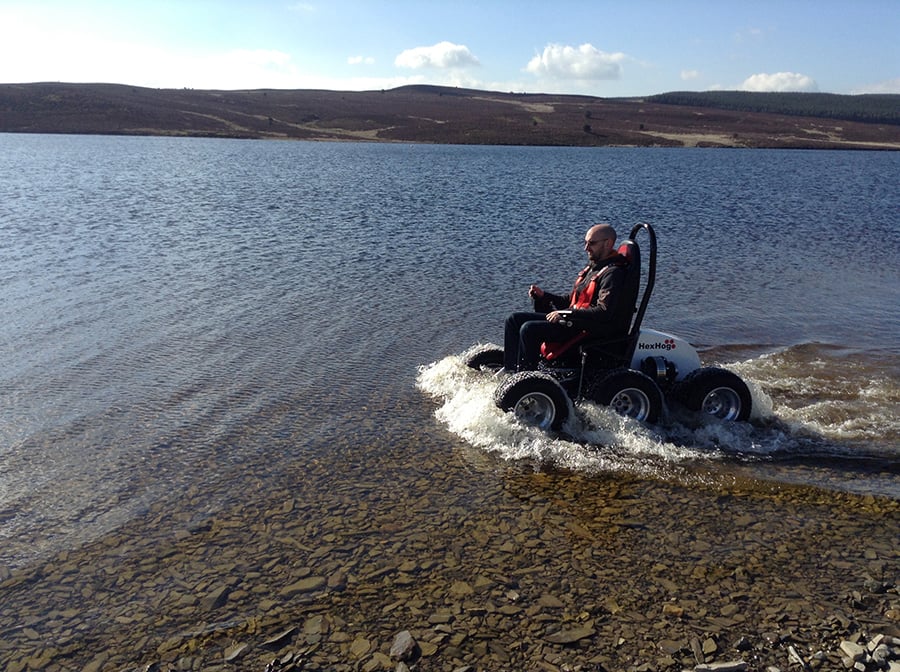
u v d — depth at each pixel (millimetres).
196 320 10711
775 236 20844
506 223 22516
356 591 4469
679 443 6812
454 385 8070
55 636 4090
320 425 7055
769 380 8680
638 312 7117
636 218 24594
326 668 3830
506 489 5844
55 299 11742
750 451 6676
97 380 8156
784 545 5027
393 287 13219
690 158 73125
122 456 6305
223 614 4262
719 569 4730
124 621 4207
